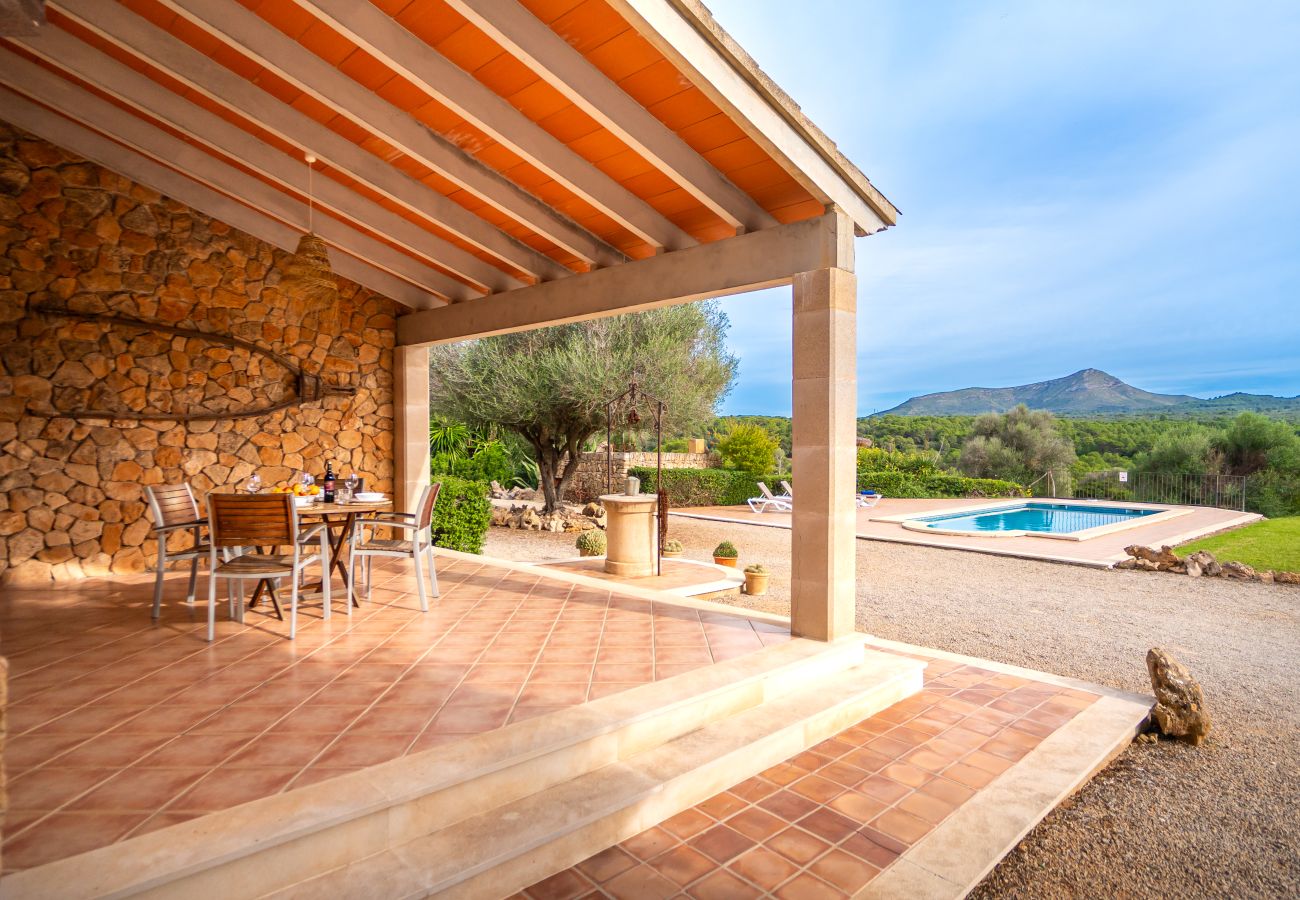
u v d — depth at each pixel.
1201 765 3.36
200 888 1.82
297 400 6.82
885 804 2.80
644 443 18.09
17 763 2.38
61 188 5.53
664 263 4.99
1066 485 23.00
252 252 6.55
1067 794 3.00
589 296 5.55
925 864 2.38
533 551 10.35
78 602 4.84
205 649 3.77
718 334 14.41
